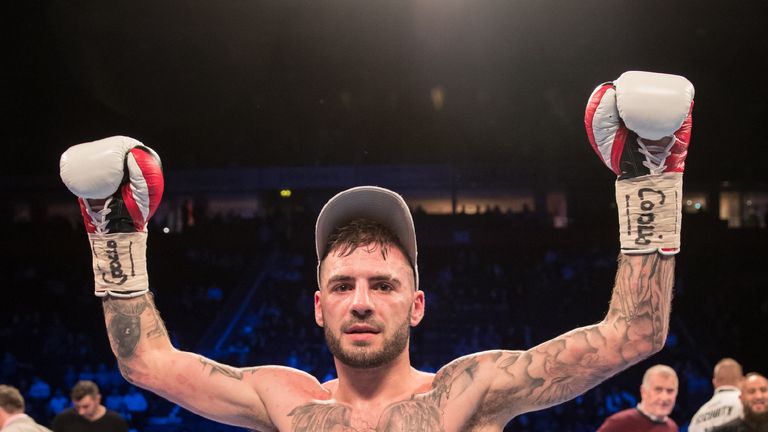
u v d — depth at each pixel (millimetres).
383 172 19078
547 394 1734
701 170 18828
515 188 20344
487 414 1769
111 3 17297
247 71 18750
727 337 15367
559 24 18250
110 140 1830
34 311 17266
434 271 18625
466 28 18734
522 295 17203
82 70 18078
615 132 1667
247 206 20844
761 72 17578
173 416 11633
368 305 1732
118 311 1853
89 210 1843
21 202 20297
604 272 17766
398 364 1790
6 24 17094
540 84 18984
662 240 1664
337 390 1832
